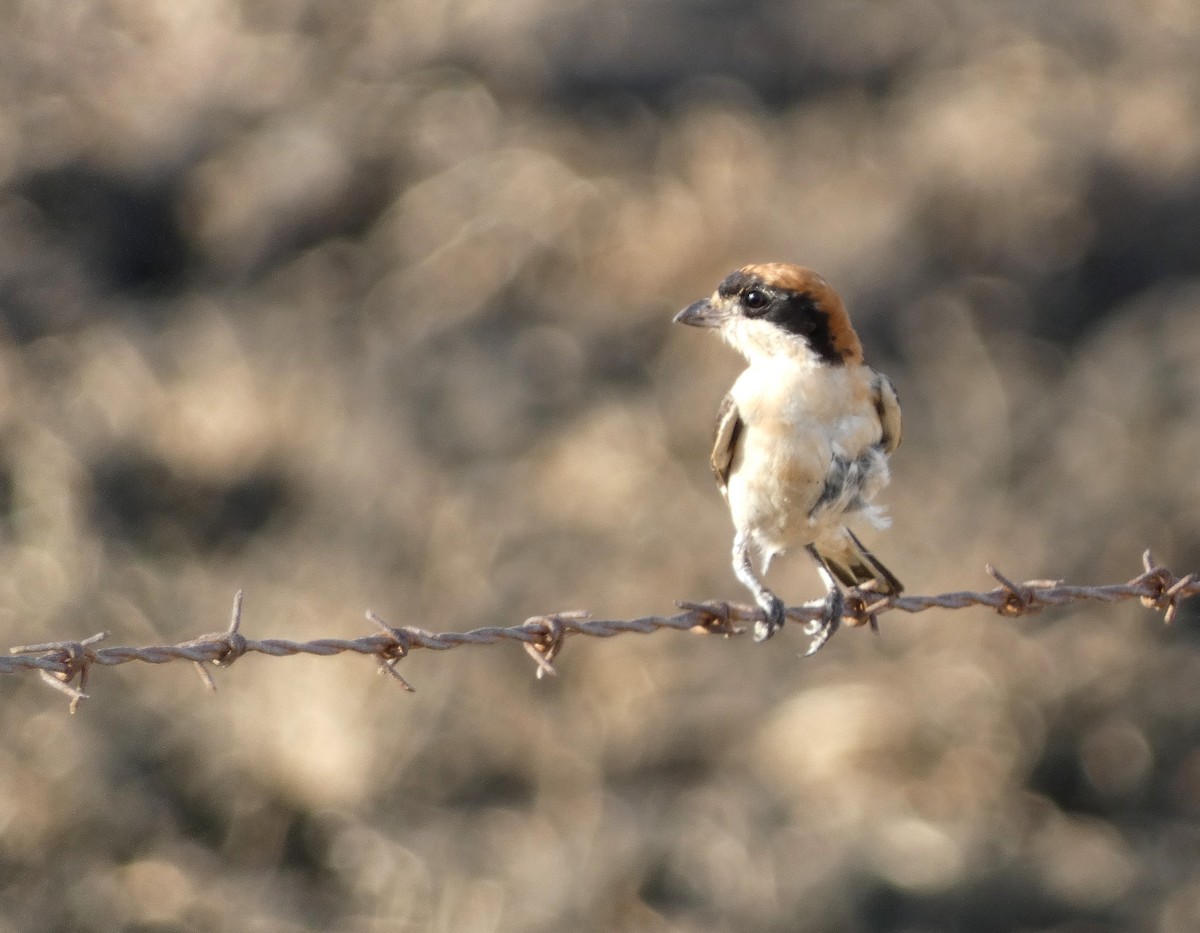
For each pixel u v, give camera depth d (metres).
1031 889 12.32
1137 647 14.00
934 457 15.80
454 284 17.08
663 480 15.08
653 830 12.51
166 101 19.28
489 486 15.06
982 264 17.69
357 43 20.02
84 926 11.63
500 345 16.42
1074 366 16.84
